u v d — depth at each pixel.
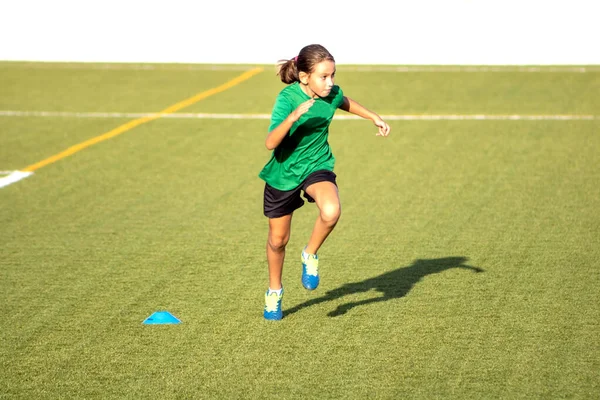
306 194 11.79
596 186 20.30
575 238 16.31
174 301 13.32
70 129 28.55
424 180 21.25
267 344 11.56
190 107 32.38
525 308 12.75
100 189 20.91
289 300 13.30
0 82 38.38
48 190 20.88
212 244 16.41
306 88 11.20
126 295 13.66
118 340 11.80
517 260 15.06
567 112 30.11
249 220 18.08
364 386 10.27
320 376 10.55
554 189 20.09
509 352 11.16
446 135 26.80
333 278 14.32
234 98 34.16
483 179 21.22
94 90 36.19
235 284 14.09
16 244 16.58
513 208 18.52
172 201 19.73
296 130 11.23
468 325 12.11
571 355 11.05
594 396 9.91
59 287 14.09
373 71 40.22
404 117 29.89
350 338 11.71
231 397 10.05
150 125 29.16
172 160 24.05
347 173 22.17
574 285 13.74
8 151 25.34
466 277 14.20
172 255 15.75
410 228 17.20
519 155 23.83
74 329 12.26
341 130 28.05
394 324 12.19
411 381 10.37
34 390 10.35
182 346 11.55
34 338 11.95
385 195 19.88
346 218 18.03
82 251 16.09
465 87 35.72
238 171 22.69
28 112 31.56
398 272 14.54
